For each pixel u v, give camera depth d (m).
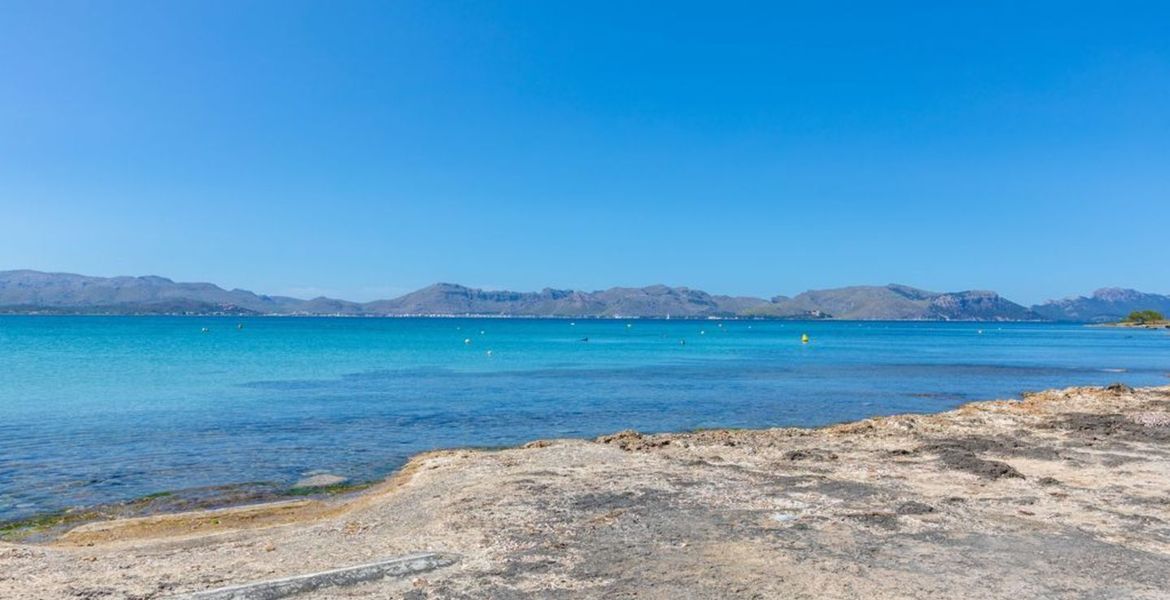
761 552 9.79
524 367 53.12
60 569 9.47
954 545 10.09
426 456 18.44
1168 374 51.47
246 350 73.06
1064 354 79.31
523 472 15.41
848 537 10.48
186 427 24.30
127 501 14.94
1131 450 17.73
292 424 25.19
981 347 96.50
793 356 70.88
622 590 8.40
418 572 9.11
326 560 9.73
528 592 8.35
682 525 11.16
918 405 32.66
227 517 13.64
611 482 14.30
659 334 142.88
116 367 49.28
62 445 20.92
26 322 192.88
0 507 14.38
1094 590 8.38
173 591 8.48
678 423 26.52
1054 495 13.12
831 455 17.28
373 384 39.44
